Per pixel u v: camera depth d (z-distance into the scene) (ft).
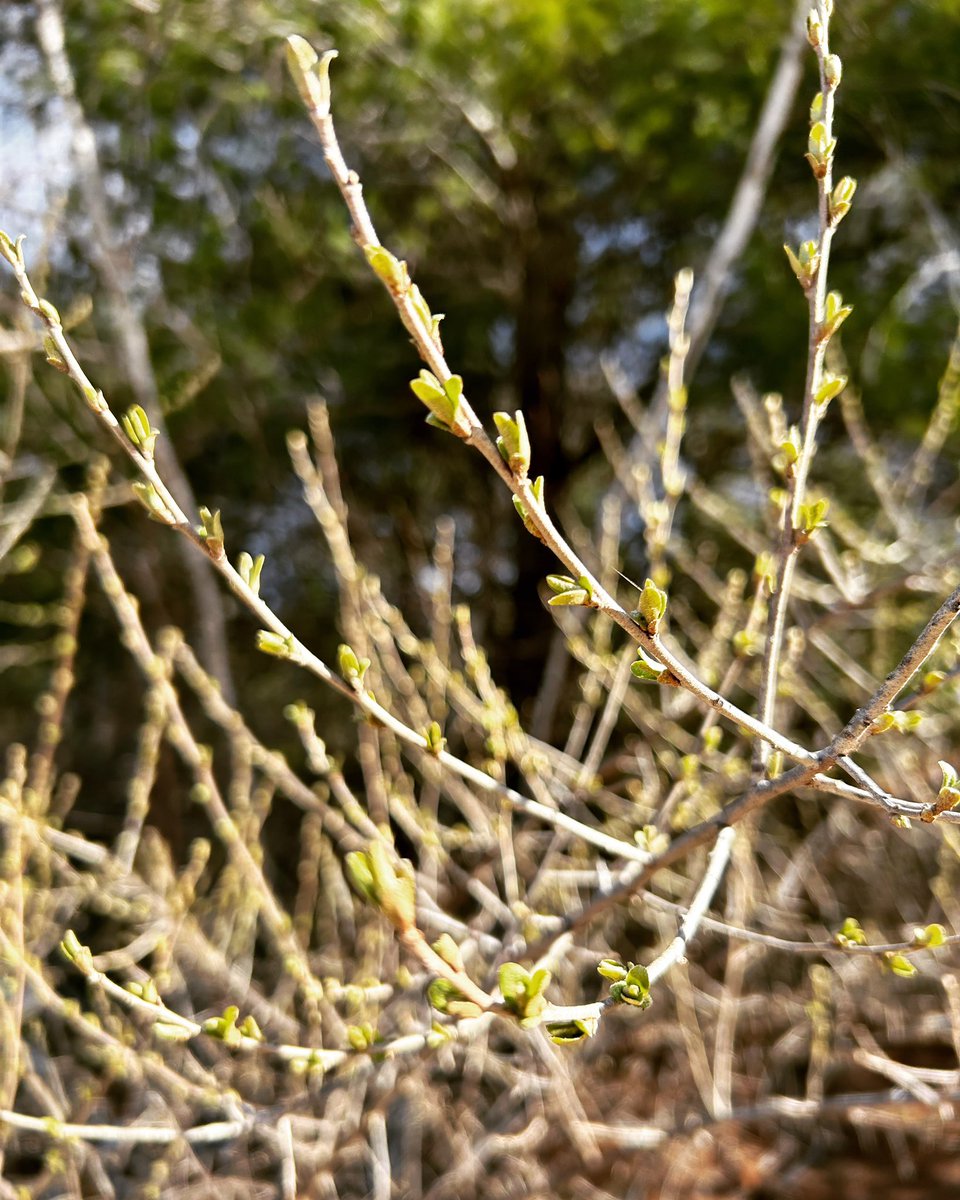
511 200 19.69
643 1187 10.44
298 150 18.85
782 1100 8.87
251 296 19.25
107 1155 8.99
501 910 7.19
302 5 16.55
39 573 19.31
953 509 14.14
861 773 2.97
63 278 17.42
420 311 2.34
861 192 17.61
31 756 18.94
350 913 9.45
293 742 18.65
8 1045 7.14
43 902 8.59
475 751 12.10
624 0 16.62
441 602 8.98
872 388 17.31
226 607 19.65
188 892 8.33
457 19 16.79
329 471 8.53
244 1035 3.78
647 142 18.35
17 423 11.76
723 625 8.05
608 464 23.08
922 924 10.52
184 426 19.02
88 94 16.63
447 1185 9.37
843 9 15.78
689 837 4.22
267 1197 9.46
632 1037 11.01
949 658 7.88
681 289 5.94
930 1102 6.40
